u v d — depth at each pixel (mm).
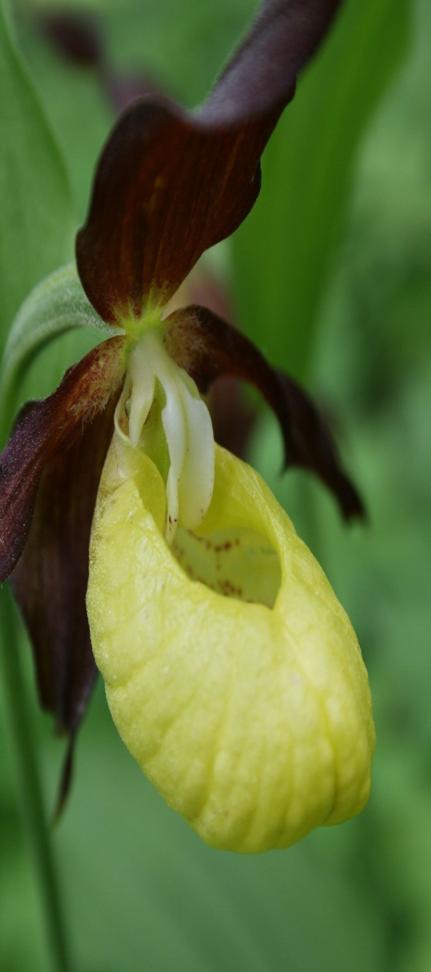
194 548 210
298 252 263
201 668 194
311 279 266
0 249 225
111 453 208
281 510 208
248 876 278
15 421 207
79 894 277
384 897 277
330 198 261
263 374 221
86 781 287
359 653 199
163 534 207
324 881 278
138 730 196
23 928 274
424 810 280
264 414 261
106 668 199
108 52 277
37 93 222
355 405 370
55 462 211
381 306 389
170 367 208
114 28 383
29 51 372
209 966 271
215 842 195
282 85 190
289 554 203
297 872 279
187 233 202
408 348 382
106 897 277
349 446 321
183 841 282
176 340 212
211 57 390
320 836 281
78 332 223
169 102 187
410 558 304
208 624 196
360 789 194
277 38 191
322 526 308
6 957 273
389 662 292
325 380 369
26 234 225
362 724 194
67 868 280
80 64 277
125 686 198
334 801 193
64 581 217
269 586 208
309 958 271
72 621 218
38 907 275
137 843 282
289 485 312
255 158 198
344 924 274
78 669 218
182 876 279
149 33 388
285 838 194
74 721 219
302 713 192
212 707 193
